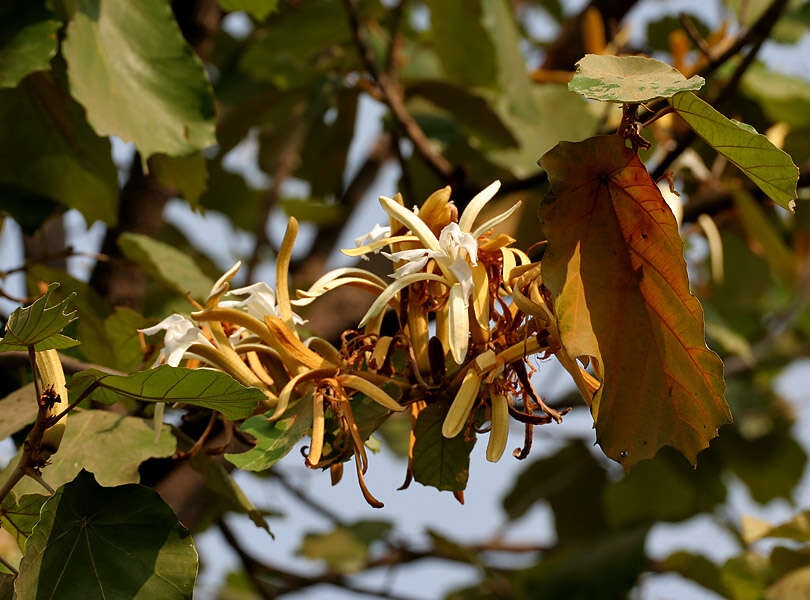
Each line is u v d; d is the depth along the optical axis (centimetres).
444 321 144
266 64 271
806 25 318
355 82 268
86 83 168
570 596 293
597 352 140
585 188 141
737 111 272
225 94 299
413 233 144
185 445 159
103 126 168
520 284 142
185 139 171
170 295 273
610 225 141
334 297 243
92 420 156
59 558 142
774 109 266
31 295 190
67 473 152
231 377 141
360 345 145
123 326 178
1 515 146
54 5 175
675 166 218
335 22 261
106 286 229
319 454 141
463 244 142
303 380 143
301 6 262
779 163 139
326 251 313
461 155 273
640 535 301
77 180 191
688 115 140
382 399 142
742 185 223
